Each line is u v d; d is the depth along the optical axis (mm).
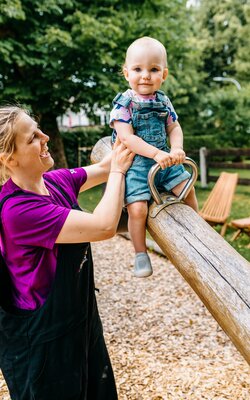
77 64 8828
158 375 2891
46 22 8852
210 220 6172
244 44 22922
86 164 14047
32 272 1457
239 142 13672
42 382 1475
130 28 9062
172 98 12297
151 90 1690
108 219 1428
